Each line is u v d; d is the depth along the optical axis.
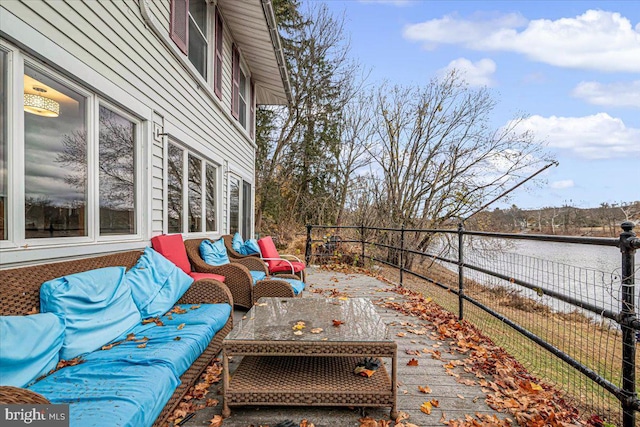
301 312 2.59
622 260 1.78
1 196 1.85
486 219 9.96
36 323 1.66
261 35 6.45
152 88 3.48
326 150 14.70
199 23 5.06
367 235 10.21
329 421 1.95
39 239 2.09
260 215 14.14
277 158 14.84
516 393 2.24
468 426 1.89
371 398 1.96
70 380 1.57
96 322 2.00
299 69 14.62
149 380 1.60
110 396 1.44
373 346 2.00
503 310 3.33
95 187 2.62
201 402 2.12
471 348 3.04
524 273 2.84
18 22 1.87
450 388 2.33
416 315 4.12
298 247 12.71
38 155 2.10
